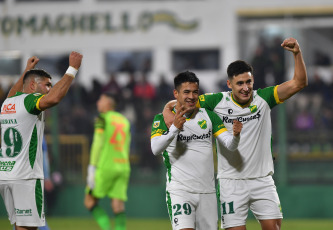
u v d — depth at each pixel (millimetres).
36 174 18359
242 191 18031
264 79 45281
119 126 28406
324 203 37656
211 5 53500
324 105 40000
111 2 54438
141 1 54344
